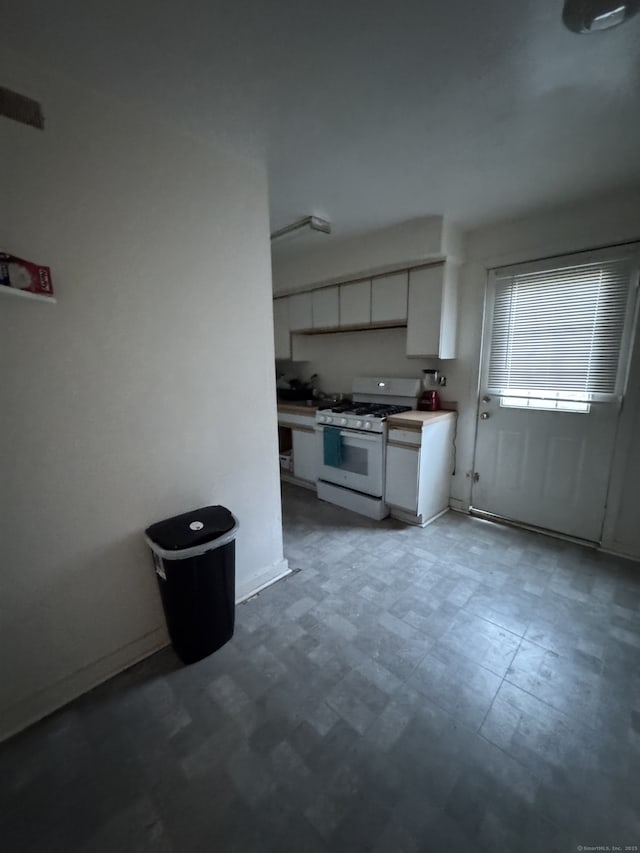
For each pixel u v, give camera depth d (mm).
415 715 1322
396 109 1354
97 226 1303
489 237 2547
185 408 1640
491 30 1014
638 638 1662
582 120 1417
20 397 1212
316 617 1824
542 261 2377
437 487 2895
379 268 2771
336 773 1143
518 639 1667
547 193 2051
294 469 3623
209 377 1703
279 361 4430
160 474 1599
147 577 1604
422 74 1180
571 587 2025
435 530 2709
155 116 1379
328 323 3338
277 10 947
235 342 1778
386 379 3240
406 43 1058
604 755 1185
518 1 925
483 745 1219
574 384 2369
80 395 1338
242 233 1727
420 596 1969
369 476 2908
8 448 1209
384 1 921
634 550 2289
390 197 2098
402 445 2678
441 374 3002
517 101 1309
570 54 1091
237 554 1941
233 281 1728
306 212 2314
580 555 2344
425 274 2639
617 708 1339
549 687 1428
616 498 2311
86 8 928
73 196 1238
